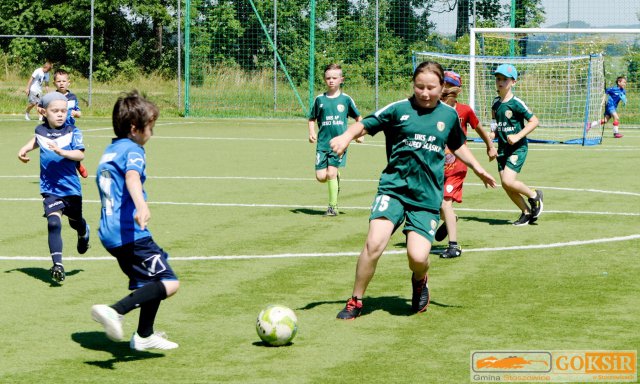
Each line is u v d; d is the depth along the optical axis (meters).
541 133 28.92
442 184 6.88
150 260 5.81
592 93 27.64
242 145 22.97
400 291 7.76
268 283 8.05
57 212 8.08
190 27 37.78
